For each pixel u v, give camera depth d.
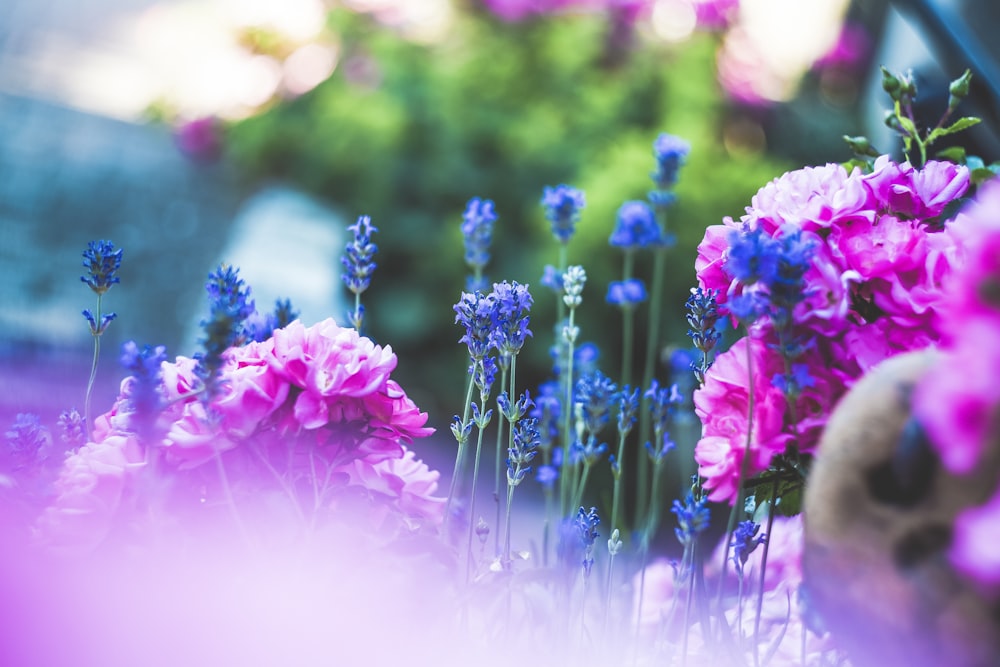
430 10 2.73
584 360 1.10
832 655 0.85
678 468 1.50
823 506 0.72
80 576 0.75
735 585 0.96
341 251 2.31
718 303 0.88
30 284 1.95
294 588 0.78
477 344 0.90
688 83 2.51
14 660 0.72
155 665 0.74
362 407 0.85
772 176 2.28
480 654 0.82
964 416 0.69
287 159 2.61
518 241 2.36
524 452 0.90
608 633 0.89
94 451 0.84
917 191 0.85
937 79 1.11
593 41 2.57
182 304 2.18
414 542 0.82
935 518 0.71
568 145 2.42
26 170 2.54
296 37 2.75
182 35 2.88
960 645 0.70
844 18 2.83
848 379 0.80
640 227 1.15
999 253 0.69
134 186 2.61
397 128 2.40
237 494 0.83
